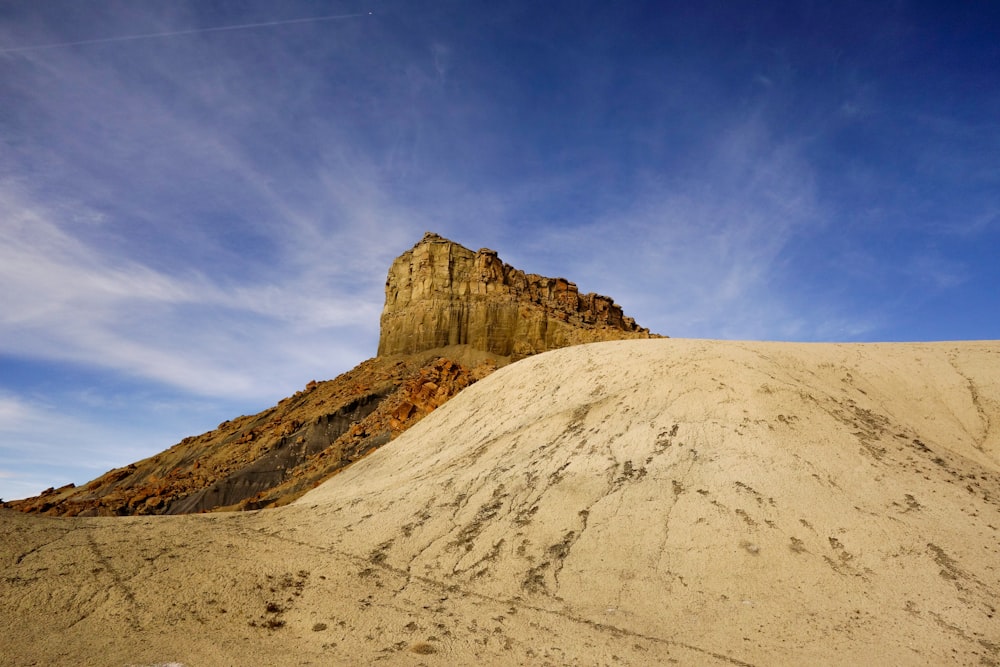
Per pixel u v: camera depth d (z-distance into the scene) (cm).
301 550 1831
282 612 1454
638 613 1418
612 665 1221
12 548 1648
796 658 1221
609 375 2814
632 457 2072
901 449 2025
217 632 1338
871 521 1638
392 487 2417
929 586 1410
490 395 3462
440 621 1412
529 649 1288
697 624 1361
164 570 1608
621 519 1767
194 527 1995
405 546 1827
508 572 1631
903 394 2503
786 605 1398
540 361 3541
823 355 2806
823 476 1833
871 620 1327
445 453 2808
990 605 1337
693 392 2377
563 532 1761
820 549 1558
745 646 1272
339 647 1288
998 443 2145
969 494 1775
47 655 1182
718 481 1847
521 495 2005
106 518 2056
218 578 1591
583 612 1438
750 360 2606
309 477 4612
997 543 1545
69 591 1455
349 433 5362
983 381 2470
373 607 1483
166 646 1253
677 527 1691
